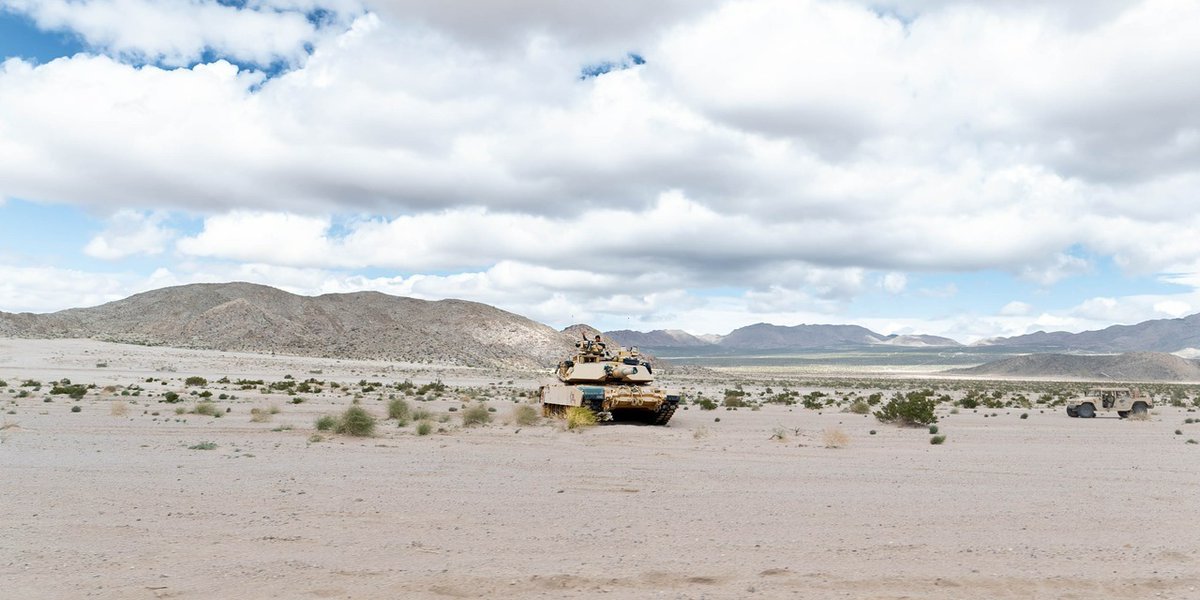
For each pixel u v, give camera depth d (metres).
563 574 10.02
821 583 9.75
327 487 16.83
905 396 83.75
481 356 190.25
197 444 24.67
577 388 36.94
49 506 14.17
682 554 11.17
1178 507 15.15
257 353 152.00
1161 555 11.20
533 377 137.38
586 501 15.55
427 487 17.08
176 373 94.25
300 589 9.44
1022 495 16.58
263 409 41.38
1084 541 12.10
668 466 21.33
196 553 11.06
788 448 27.06
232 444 25.28
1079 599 9.27
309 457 22.19
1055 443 30.00
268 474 18.59
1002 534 12.60
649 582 9.80
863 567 10.48
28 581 9.59
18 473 17.91
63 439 25.48
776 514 14.24
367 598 9.16
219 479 17.67
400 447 25.58
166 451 22.88
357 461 21.41
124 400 48.50
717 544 11.80
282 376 97.81
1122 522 13.62
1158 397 98.12
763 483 18.25
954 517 14.00
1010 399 81.19
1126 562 10.80
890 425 40.00
